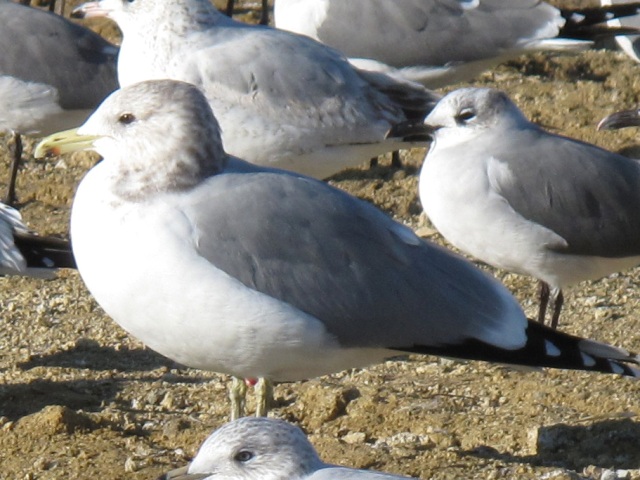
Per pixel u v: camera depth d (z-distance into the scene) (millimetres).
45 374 12867
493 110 13375
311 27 18375
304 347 10273
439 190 13258
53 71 17547
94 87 17781
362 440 11328
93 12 15188
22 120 17641
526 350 10453
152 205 9977
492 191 13016
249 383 10828
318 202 10344
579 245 13211
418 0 18172
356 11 18203
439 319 10438
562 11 18312
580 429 11312
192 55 14781
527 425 11492
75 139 10359
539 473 10539
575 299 14930
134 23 14938
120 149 10172
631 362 10477
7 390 12406
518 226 13062
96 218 10055
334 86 15148
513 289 15195
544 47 18203
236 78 14805
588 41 18125
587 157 13398
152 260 9867
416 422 11633
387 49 18188
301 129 15016
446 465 10695
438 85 18781
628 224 13375
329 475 7902
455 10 18203
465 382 12672
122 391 12484
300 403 12078
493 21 18188
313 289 10164
